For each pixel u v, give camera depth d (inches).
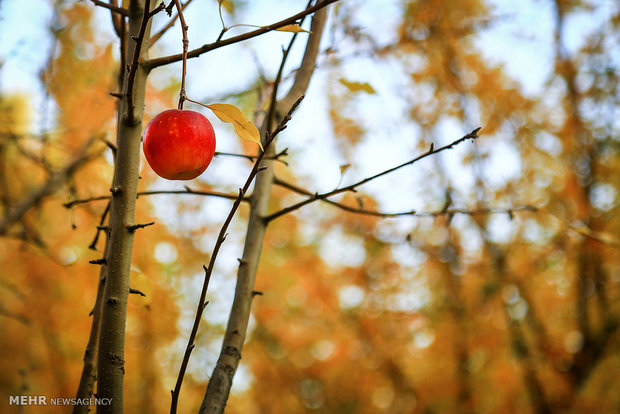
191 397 260.8
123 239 50.1
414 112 211.0
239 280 67.0
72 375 195.6
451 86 209.8
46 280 181.5
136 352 231.3
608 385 222.5
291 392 279.0
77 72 134.3
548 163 224.7
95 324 58.1
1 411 191.9
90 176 154.7
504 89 215.3
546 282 233.3
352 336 252.4
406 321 243.1
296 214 233.9
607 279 224.5
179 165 49.4
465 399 226.7
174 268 226.7
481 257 226.4
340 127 205.6
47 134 141.9
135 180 51.3
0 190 167.3
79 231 176.9
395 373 241.4
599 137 223.9
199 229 221.5
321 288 258.2
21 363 211.8
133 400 244.7
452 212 81.9
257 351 282.7
